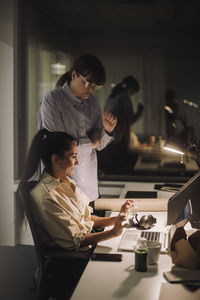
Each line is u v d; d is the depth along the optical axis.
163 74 7.41
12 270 3.24
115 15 6.03
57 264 1.77
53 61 6.04
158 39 7.32
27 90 4.44
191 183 2.02
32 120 4.67
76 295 1.34
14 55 3.74
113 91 5.53
